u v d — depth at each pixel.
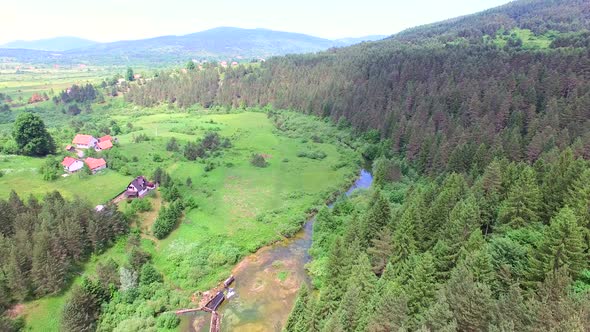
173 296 61.03
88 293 55.09
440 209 55.22
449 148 99.12
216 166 115.81
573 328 26.66
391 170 103.25
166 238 75.69
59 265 58.34
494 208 57.03
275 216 87.88
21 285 54.25
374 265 56.69
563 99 105.94
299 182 109.19
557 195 52.72
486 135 98.38
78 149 114.44
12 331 50.62
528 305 31.80
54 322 53.81
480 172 83.44
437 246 48.84
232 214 87.88
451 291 36.41
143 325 53.97
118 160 103.00
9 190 84.00
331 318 39.16
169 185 89.31
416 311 40.06
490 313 32.41
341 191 105.19
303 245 78.50
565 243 38.78
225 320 57.81
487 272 39.56
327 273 55.16
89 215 67.25
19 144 104.19
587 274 38.00
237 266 71.50
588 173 49.94
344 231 72.31
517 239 47.84
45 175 90.56
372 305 40.59
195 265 68.75
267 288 65.38
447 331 30.56
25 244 57.16
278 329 52.75
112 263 61.50
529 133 93.88
